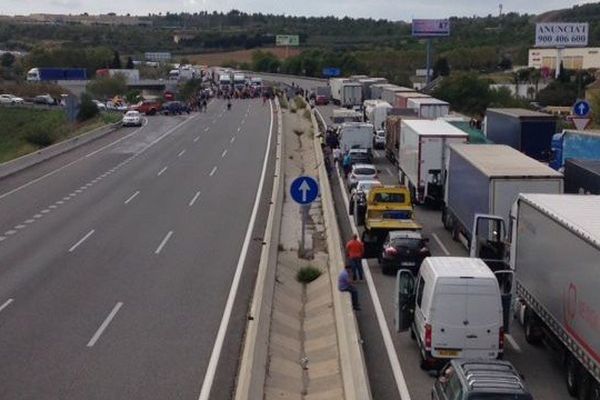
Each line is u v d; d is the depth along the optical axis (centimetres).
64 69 17038
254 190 4362
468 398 1290
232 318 2183
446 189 3506
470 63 16150
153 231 3319
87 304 2306
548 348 1975
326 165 5000
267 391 1728
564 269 1706
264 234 3278
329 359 1964
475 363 1402
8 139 10225
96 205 3919
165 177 4822
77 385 1708
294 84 14625
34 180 4738
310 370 1925
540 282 1900
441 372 1530
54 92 14888
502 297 1903
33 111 11738
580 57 13825
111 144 6625
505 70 15838
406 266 2734
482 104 8812
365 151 5288
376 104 7194
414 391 1730
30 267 2730
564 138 4006
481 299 1759
